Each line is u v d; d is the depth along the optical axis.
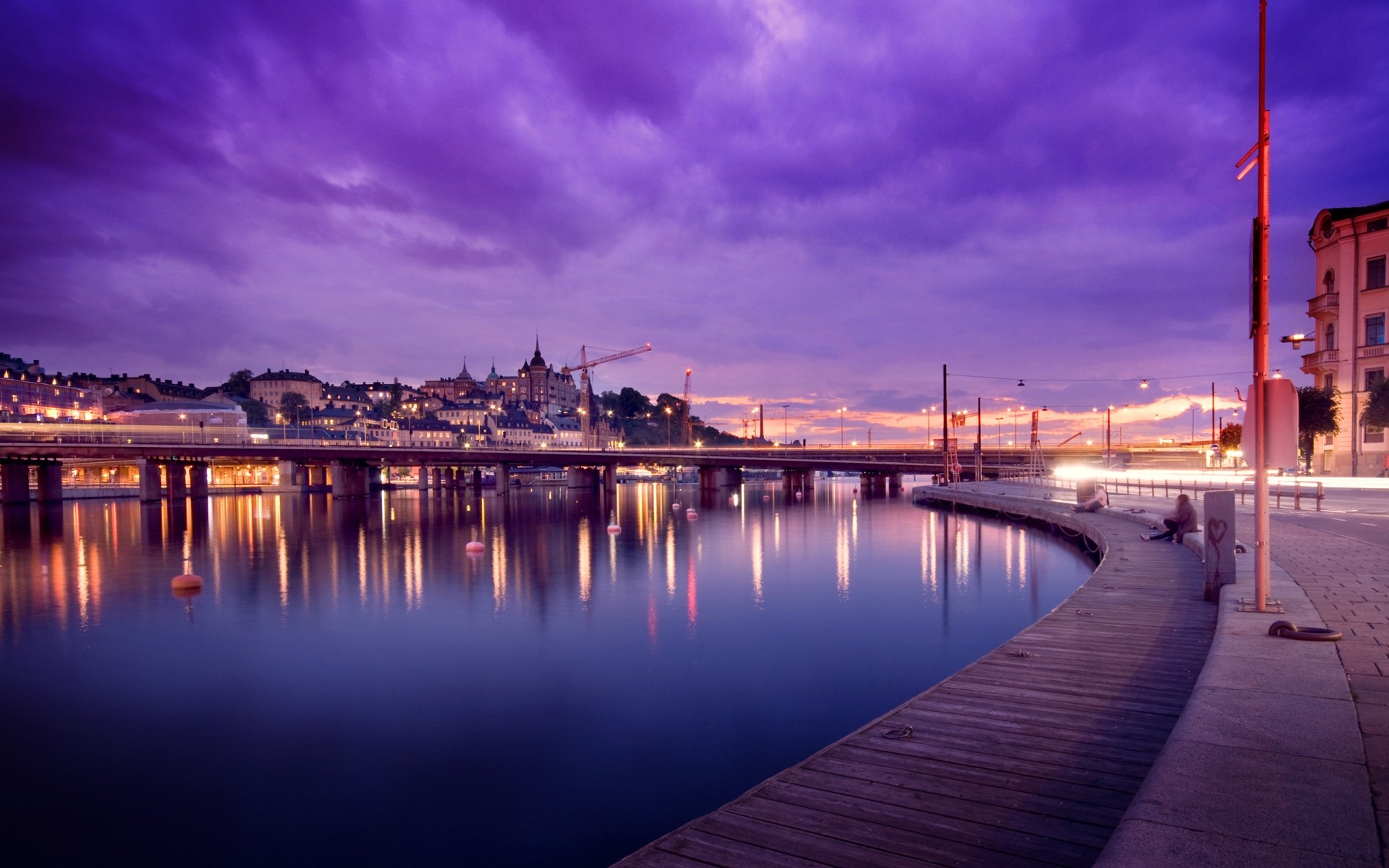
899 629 24.31
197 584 35.75
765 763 13.84
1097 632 13.93
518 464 131.50
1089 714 9.62
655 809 12.27
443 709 17.42
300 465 148.12
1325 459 69.19
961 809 7.12
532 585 35.53
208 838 11.82
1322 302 68.00
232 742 15.69
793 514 83.12
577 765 14.02
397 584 36.62
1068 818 6.87
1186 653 12.41
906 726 9.23
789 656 21.17
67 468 166.50
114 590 36.34
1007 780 7.72
